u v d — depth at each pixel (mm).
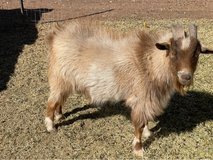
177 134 1665
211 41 2582
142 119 1513
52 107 1653
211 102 1890
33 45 2568
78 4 3473
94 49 1524
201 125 1716
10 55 2420
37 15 3158
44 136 1667
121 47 1511
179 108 1846
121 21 3012
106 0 3605
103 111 1834
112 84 1519
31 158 1543
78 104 1890
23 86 2053
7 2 3510
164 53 1401
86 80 1545
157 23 2961
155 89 1472
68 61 1549
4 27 2900
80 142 1629
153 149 1582
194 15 3186
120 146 1601
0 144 1622
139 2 3541
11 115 1805
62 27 1606
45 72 2199
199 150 1569
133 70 1479
